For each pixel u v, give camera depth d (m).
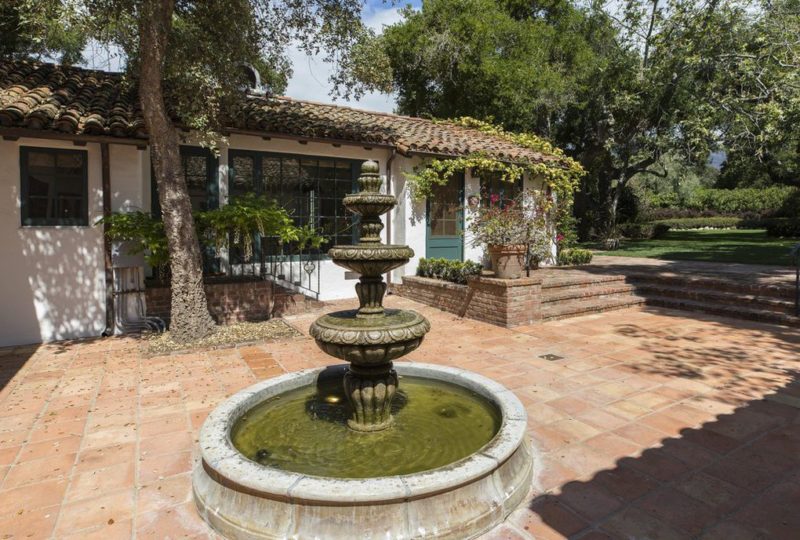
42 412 4.38
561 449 3.58
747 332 7.15
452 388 4.36
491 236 8.13
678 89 16.52
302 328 7.75
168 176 6.51
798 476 3.16
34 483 3.19
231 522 2.59
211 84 7.01
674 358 5.88
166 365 5.80
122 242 7.17
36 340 6.90
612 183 24.39
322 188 9.94
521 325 7.77
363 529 2.41
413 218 10.55
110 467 3.40
